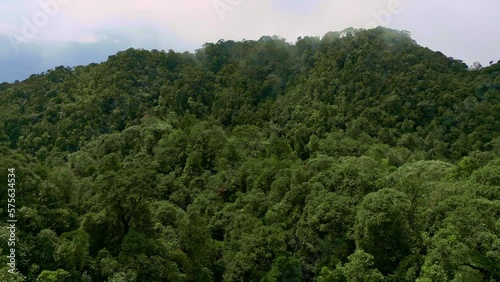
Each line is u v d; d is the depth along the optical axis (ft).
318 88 299.99
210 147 214.69
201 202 168.14
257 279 111.34
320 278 93.35
